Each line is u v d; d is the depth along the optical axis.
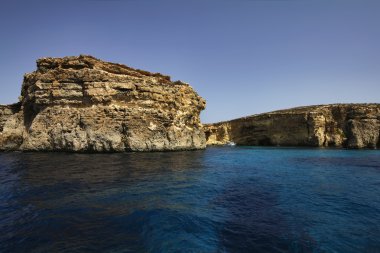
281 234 8.16
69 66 32.03
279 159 29.61
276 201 11.82
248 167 22.83
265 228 8.62
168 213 9.72
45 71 32.19
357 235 8.18
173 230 8.26
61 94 30.34
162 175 17.30
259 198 12.30
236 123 65.56
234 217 9.59
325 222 9.24
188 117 39.75
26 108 34.41
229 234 8.09
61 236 7.71
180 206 10.68
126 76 32.62
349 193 13.38
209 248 7.14
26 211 9.76
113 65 34.25
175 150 35.56
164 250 6.96
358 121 47.22
